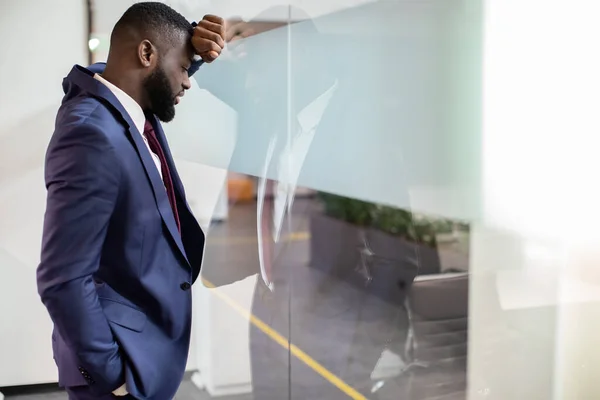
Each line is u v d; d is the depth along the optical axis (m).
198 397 2.78
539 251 2.51
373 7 2.48
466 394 2.80
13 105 2.35
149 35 1.37
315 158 2.54
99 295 1.31
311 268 4.48
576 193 2.41
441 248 3.32
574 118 2.40
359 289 3.99
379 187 2.56
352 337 3.42
